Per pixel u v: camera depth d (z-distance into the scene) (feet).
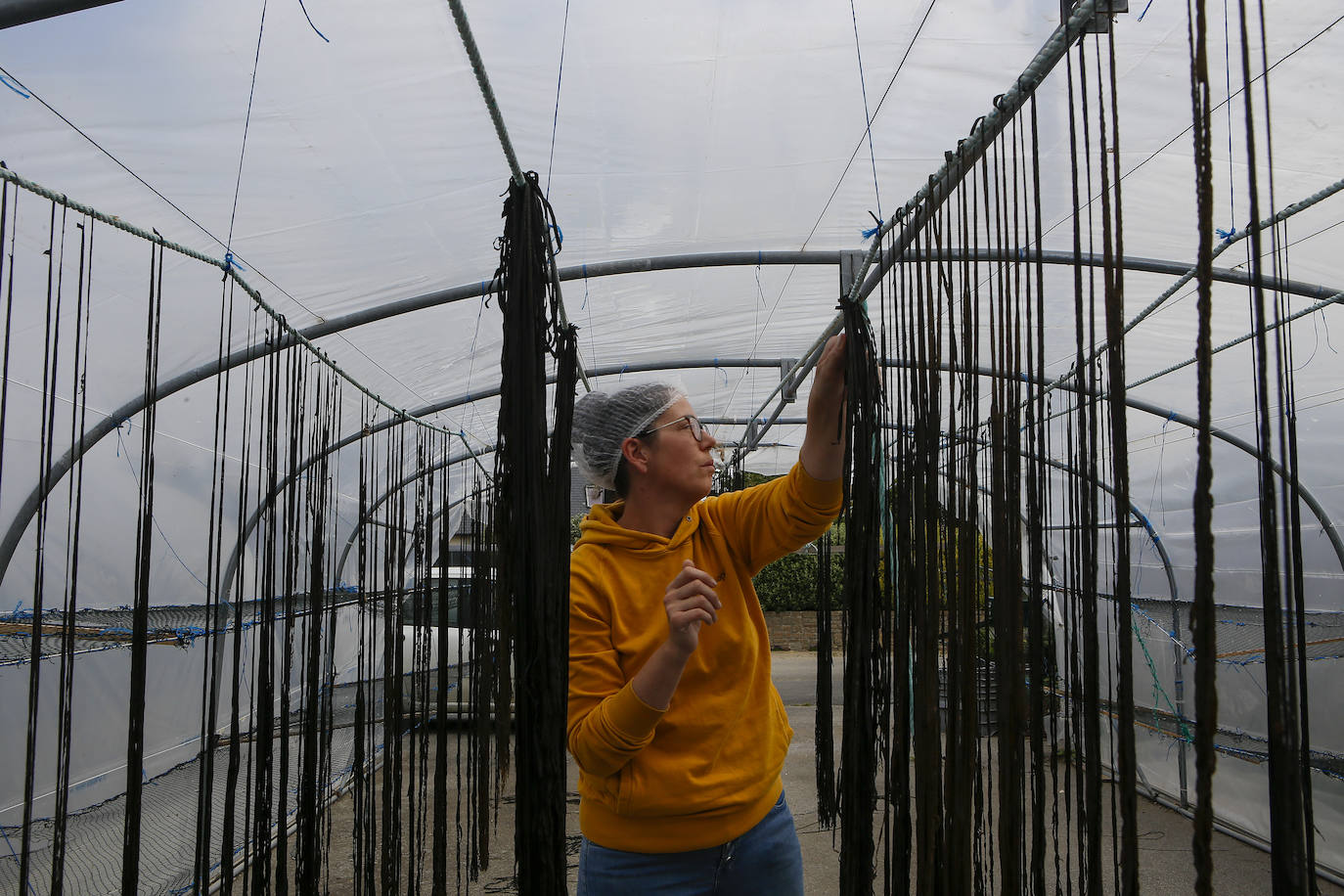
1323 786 13.69
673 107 10.16
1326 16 7.74
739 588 5.55
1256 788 15.25
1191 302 13.93
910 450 4.27
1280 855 2.22
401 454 12.21
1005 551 3.36
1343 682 13.64
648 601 5.28
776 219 13.19
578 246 13.91
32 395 11.94
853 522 4.31
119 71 8.22
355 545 26.86
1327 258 11.82
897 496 4.35
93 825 13.76
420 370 18.90
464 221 12.16
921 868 3.74
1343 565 14.30
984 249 13.12
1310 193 10.47
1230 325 14.56
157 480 15.10
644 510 5.58
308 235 11.71
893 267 4.86
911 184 12.06
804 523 5.55
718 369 22.48
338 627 24.76
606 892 5.15
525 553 3.97
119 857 12.70
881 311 4.17
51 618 12.76
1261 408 2.30
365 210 11.40
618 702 4.52
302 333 14.33
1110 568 17.12
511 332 4.00
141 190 10.14
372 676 11.57
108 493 13.75
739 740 5.26
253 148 9.71
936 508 3.84
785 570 51.29
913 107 10.27
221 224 11.05
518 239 4.04
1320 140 9.60
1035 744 3.21
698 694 5.17
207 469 16.75
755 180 11.97
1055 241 12.76
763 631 5.73
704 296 16.87
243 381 15.67
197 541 16.67
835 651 48.88
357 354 17.44
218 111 9.02
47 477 5.09
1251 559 16.52
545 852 3.85
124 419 13.19
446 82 9.30
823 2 8.50
